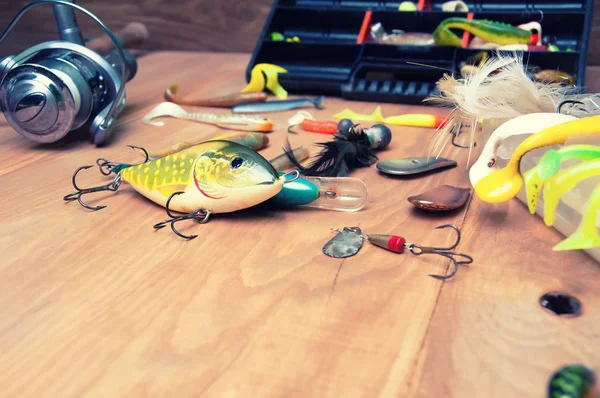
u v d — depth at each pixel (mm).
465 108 466
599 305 342
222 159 406
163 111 611
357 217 427
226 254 392
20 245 406
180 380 310
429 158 497
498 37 628
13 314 351
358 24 711
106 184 477
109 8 883
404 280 365
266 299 355
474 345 323
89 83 525
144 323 342
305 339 329
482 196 389
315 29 728
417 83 645
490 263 376
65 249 402
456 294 354
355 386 305
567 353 316
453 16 669
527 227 409
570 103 457
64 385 310
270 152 527
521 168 425
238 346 327
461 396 299
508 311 341
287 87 680
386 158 515
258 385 307
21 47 912
